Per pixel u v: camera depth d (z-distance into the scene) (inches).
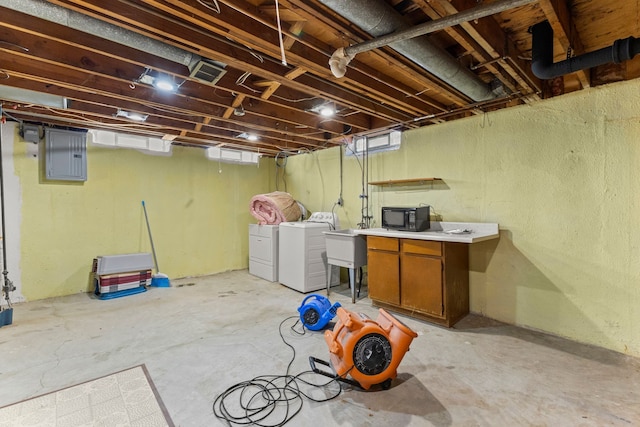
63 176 160.6
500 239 124.3
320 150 211.3
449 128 140.2
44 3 61.8
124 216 182.2
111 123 152.7
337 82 101.3
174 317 132.4
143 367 91.3
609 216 99.0
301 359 96.0
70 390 79.9
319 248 175.6
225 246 223.6
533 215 115.3
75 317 132.2
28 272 154.1
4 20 67.8
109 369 90.2
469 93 102.9
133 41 75.5
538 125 113.3
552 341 106.7
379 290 138.3
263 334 114.6
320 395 77.7
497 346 103.6
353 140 186.4
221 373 88.0
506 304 123.3
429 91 117.6
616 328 98.5
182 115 142.3
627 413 69.7
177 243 202.1
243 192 231.8
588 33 86.3
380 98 115.3
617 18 79.4
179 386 81.7
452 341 107.5
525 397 76.0
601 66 102.3
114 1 64.2
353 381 81.4
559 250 109.6
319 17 67.0
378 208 173.5
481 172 129.6
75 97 114.0
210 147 214.2
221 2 64.3
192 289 177.2
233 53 85.9
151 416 70.1
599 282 101.4
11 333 115.4
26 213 153.4
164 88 106.3
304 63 88.5
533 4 73.0
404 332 79.2
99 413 71.1
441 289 118.3
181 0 62.4
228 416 70.1
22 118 146.8
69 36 76.0
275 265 194.5
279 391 79.4
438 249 118.3
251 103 132.0
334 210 201.3
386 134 167.9
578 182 104.9
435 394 77.8
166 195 197.2
